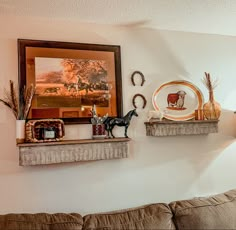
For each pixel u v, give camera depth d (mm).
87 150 2135
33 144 1984
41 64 2205
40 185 2158
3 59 2146
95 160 2270
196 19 2406
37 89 2176
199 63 2701
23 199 2115
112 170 2346
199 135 2637
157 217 2045
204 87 2686
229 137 2738
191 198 2541
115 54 2414
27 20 2230
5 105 2119
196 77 2674
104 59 2379
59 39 2293
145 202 2412
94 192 2281
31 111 2154
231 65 2814
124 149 2246
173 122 2410
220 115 2705
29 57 2184
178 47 2643
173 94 2557
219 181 2660
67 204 2205
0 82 2127
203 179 2607
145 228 1967
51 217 1933
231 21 2471
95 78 2336
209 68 2732
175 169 2527
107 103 2354
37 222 1863
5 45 2160
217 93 2738
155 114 2404
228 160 2711
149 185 2438
